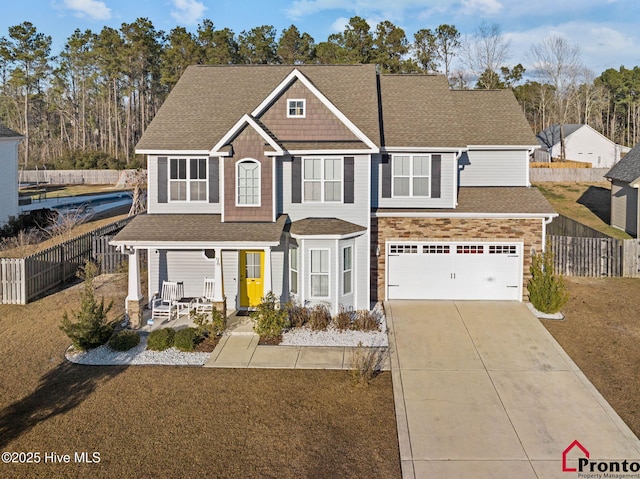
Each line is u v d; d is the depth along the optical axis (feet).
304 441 33.94
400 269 64.90
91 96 291.99
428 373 44.52
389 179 64.75
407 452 32.78
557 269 77.25
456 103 79.66
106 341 49.96
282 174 60.03
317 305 57.41
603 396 40.27
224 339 51.78
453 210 63.67
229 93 69.82
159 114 66.03
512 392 41.04
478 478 30.25
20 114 286.25
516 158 70.64
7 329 53.88
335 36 192.85
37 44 264.31
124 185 195.72
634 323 56.24
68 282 72.18
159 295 61.93
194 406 38.37
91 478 29.94
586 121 246.88
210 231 55.93
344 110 65.21
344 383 42.50
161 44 246.06
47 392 40.45
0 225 98.27
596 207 129.59
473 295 64.64
